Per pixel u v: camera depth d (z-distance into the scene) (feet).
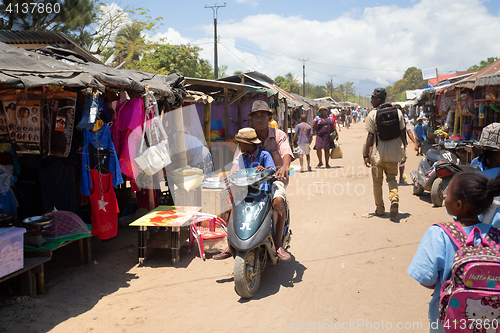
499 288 5.41
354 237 18.20
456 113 38.60
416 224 19.89
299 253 16.47
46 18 46.52
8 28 45.19
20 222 14.49
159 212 16.87
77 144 14.94
